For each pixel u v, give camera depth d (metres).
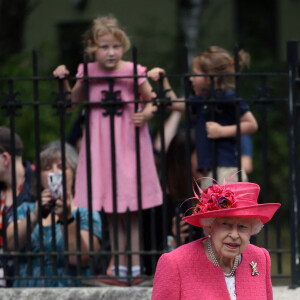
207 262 13.96
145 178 19.61
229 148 19.92
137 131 19.00
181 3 53.50
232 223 13.52
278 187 43.56
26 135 29.19
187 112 18.77
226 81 20.56
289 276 18.97
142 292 18.34
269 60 49.97
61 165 19.78
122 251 19.22
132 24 56.28
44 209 19.34
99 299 18.38
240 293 14.01
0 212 20.31
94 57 20.34
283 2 57.22
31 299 18.52
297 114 19.12
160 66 49.56
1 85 30.44
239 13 56.28
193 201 19.25
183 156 20.16
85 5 56.91
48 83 30.81
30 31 56.38
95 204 19.36
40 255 19.00
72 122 29.91
